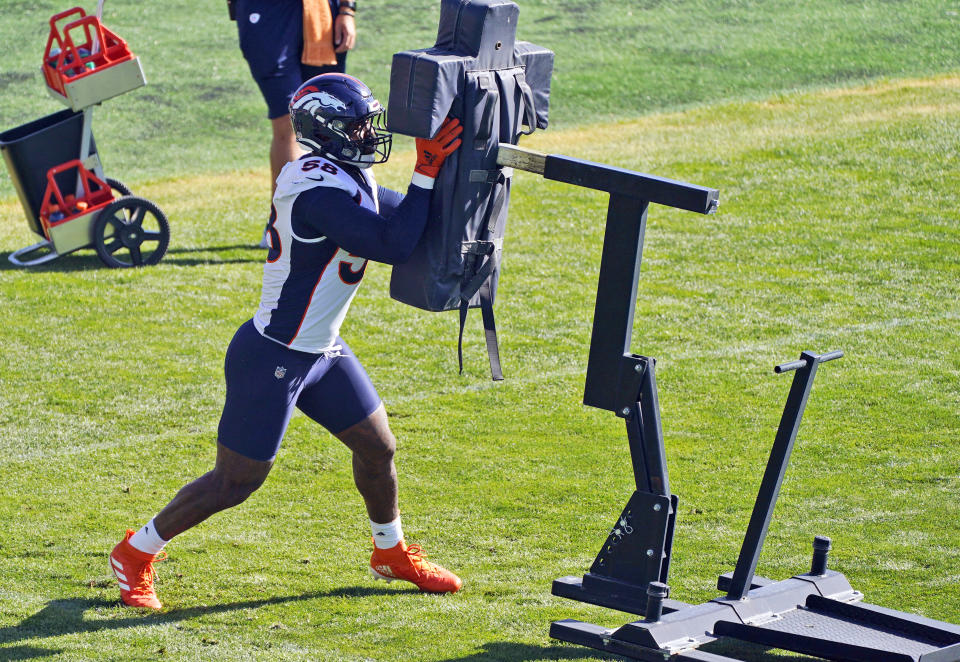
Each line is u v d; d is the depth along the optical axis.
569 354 29.14
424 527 20.20
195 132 56.44
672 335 30.02
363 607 17.33
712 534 19.94
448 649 16.02
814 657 15.70
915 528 19.94
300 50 35.03
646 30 71.06
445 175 15.53
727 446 23.66
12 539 19.45
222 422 16.45
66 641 16.05
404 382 27.31
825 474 22.27
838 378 27.03
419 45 68.38
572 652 15.95
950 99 51.94
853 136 46.25
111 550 19.11
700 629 15.22
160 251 35.06
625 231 15.06
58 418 24.98
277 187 16.00
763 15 73.31
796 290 32.94
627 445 23.95
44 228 34.00
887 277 33.69
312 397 16.92
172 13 74.50
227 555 19.05
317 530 20.11
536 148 48.91
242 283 33.81
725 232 37.50
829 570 17.53
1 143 33.38
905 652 14.56
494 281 16.64
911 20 70.88
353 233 15.39
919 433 24.03
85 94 32.50
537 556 19.17
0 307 31.53
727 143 47.03
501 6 15.27
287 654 15.79
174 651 15.82
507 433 24.47
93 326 30.41
